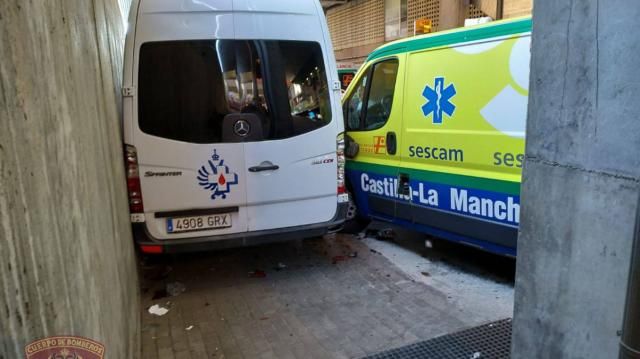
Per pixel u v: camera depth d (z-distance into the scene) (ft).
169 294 13.38
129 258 10.80
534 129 6.31
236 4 12.90
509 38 11.66
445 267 14.82
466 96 12.73
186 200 12.69
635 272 4.52
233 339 10.85
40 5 4.06
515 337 7.02
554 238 6.14
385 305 12.28
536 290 6.52
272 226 13.53
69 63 5.17
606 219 5.36
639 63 4.86
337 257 15.92
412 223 15.19
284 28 13.37
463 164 13.04
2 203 2.98
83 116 5.82
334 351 10.20
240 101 12.91
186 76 12.55
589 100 5.46
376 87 16.34
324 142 13.89
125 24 26.17
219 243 12.95
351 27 50.24
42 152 3.69
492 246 12.68
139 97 12.25
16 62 3.26
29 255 3.27
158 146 12.36
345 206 14.51
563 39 5.74
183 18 12.51
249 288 13.65
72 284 4.18
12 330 3.04
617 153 5.16
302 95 13.60
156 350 10.47
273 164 13.26
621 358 4.73
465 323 11.18
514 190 11.76
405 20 40.50
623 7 4.99
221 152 12.78
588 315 5.71
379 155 16.14
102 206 6.84
